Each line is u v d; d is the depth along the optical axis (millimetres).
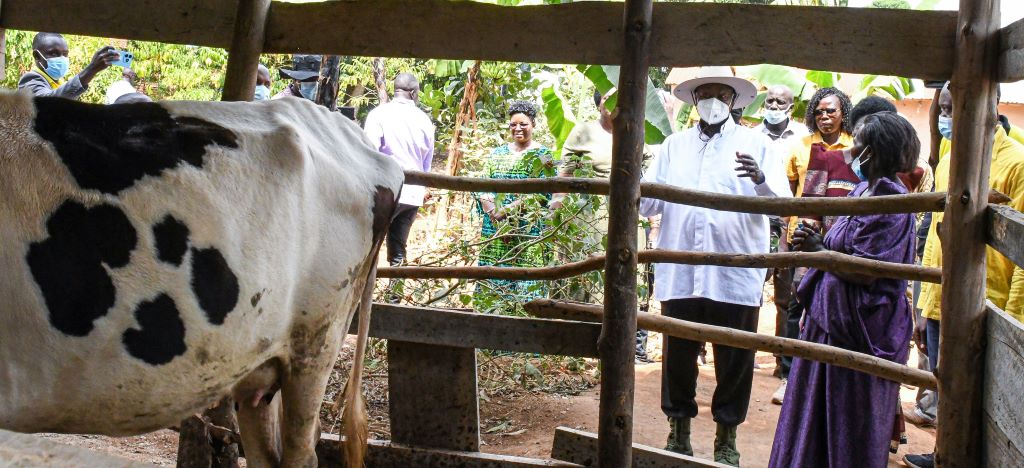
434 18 3434
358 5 3494
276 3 3584
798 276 6125
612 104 5684
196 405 2812
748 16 3188
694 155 4508
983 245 2928
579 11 3318
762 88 8891
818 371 3713
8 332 2424
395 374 3715
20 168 2438
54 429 2641
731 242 4363
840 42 3150
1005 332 2639
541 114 8969
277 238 2779
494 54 3400
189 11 3643
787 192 4457
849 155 5141
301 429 3152
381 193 3100
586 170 5602
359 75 12898
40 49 5645
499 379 5797
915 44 3102
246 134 2812
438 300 5613
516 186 3646
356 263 3045
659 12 3229
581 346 3484
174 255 2588
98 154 2551
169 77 13406
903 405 5977
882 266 3469
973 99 2906
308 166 2875
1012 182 4148
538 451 4715
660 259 3748
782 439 3838
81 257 2473
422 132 6758
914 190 5363
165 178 2605
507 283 5523
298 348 3010
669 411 4453
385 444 3723
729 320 4387
